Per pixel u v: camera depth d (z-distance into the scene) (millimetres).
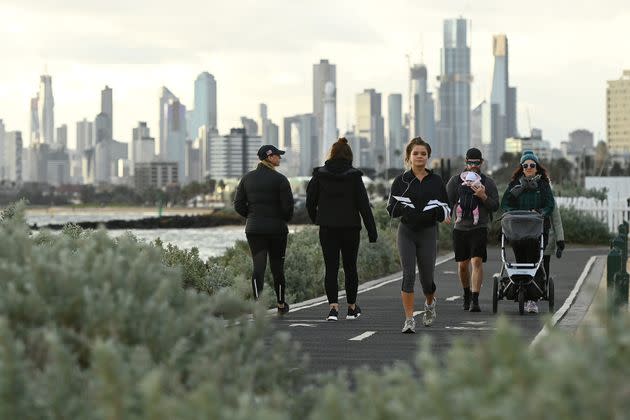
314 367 14078
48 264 8195
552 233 21812
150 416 5910
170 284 8672
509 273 20906
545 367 5621
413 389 6406
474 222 21703
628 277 18359
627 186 77938
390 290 28719
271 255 20891
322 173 20000
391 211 18312
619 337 5980
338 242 20266
